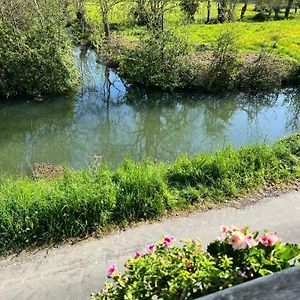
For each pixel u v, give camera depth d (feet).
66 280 18.81
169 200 24.18
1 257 20.30
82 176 26.21
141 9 64.59
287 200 25.00
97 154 41.52
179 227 22.49
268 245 11.79
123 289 11.83
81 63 70.59
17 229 21.21
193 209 24.06
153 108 54.19
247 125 49.85
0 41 50.90
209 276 11.14
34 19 52.39
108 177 25.35
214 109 54.13
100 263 19.86
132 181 24.36
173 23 63.57
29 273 19.27
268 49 65.31
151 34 56.49
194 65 56.59
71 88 55.98
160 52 55.93
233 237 11.93
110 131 47.83
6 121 48.47
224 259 11.48
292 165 28.53
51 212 22.06
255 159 28.40
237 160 27.78
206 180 26.30
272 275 6.21
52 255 20.43
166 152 42.83
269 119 51.24
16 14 52.24
